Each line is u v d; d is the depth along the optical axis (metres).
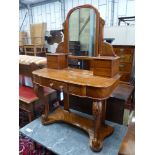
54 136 1.48
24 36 5.47
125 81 2.38
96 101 1.18
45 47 4.78
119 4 3.83
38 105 1.82
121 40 2.87
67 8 4.77
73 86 1.19
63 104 2.01
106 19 4.10
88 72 1.49
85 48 1.52
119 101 1.64
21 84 2.13
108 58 1.28
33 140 1.44
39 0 5.21
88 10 1.42
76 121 1.60
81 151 1.29
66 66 1.68
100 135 1.40
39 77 1.40
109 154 1.26
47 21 5.50
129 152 0.77
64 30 1.60
